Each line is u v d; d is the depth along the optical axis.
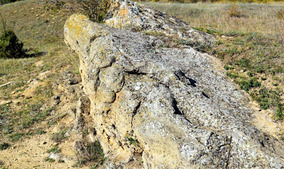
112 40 7.07
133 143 6.07
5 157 8.03
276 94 6.87
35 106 11.08
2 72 14.85
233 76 7.76
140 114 5.67
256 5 21.20
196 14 20.72
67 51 17.03
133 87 5.99
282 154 4.74
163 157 5.11
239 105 6.43
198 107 5.45
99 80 6.80
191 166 4.60
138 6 12.09
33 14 24.39
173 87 5.87
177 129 5.02
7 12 25.64
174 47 9.09
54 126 9.68
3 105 11.24
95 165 7.11
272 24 12.39
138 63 6.29
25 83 13.18
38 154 8.13
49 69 14.41
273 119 6.12
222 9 20.42
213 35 10.74
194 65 7.94
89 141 8.07
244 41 9.59
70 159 7.61
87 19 8.55
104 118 6.86
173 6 23.42
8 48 17.31
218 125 5.12
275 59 8.13
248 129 5.07
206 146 4.63
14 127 9.74
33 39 20.97
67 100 11.24
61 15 23.42
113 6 12.12
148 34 10.13
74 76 12.09
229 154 4.61
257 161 4.44
